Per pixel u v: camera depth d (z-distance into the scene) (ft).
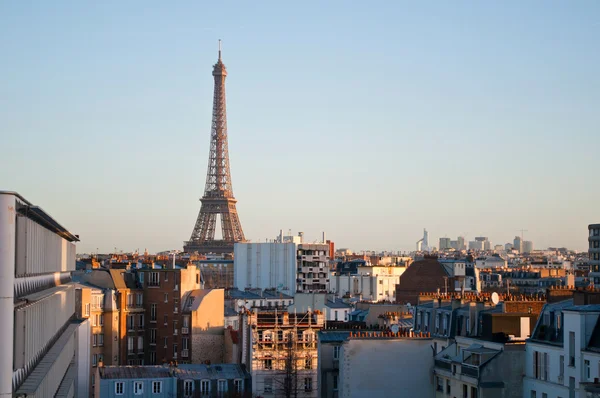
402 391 602.44
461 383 556.10
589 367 470.80
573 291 550.36
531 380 520.83
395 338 606.55
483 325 564.30
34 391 388.57
